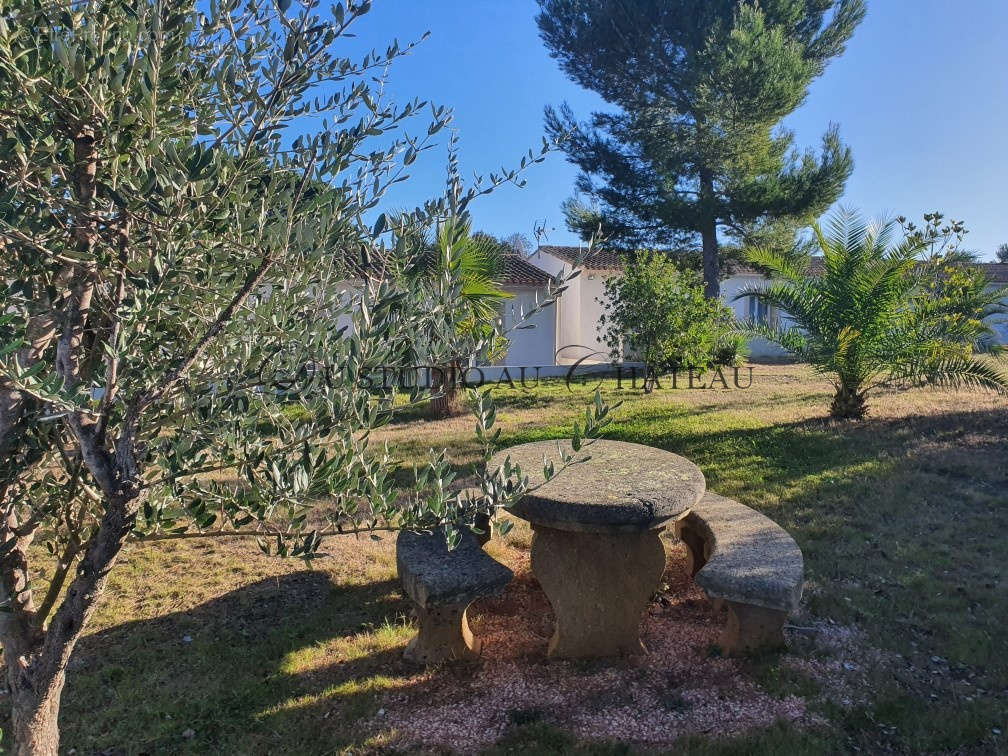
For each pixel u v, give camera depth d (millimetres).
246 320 1925
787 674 3361
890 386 12109
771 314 20531
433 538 3914
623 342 13734
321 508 5820
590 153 17828
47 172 1741
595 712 3096
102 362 1974
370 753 2844
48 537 2600
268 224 1748
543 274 18109
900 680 3328
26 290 1764
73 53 1440
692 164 17484
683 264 18625
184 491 2205
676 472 4070
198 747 2904
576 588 3602
